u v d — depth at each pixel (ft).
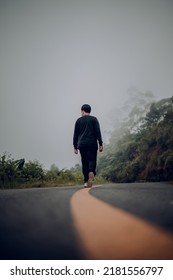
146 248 3.92
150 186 18.49
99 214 6.22
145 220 5.57
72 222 5.43
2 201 9.24
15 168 31.48
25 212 6.70
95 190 13.83
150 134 58.59
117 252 3.75
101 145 19.48
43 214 6.35
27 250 3.82
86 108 19.84
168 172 53.21
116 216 5.98
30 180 32.60
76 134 19.66
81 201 8.55
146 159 58.85
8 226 5.16
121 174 63.67
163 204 7.79
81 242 4.14
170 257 3.64
